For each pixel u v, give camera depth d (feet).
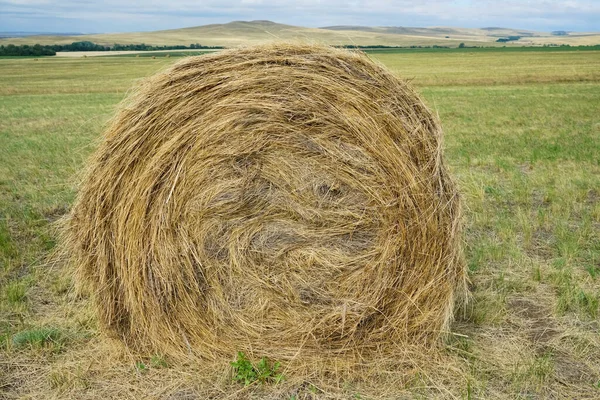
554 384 10.93
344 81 11.39
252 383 11.31
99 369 11.86
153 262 11.89
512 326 13.34
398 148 11.28
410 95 11.58
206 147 11.55
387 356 11.93
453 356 12.01
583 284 15.30
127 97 12.23
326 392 11.06
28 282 15.94
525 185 25.11
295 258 11.76
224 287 11.92
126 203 11.81
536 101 61.72
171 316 12.13
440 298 11.86
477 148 34.81
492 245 18.06
